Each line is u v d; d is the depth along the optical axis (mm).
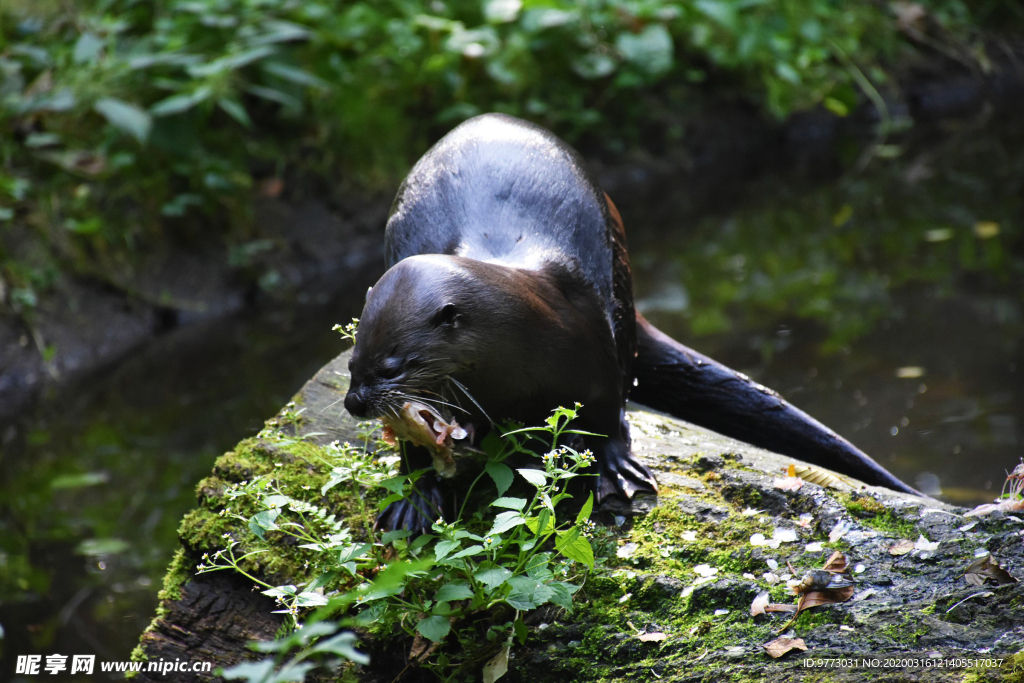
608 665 5379
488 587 5383
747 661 5172
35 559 8602
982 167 18859
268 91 15258
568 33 19188
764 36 20516
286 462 6723
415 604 5426
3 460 10367
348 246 15750
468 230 6391
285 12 17016
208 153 15445
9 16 15602
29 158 14094
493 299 5539
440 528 5324
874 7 23875
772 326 12266
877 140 21141
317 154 16391
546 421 5523
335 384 7449
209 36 15945
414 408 5395
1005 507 5844
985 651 4973
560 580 5672
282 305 14266
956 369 10883
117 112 13469
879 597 5398
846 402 10297
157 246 14305
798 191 18234
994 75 23547
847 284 13578
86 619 7801
